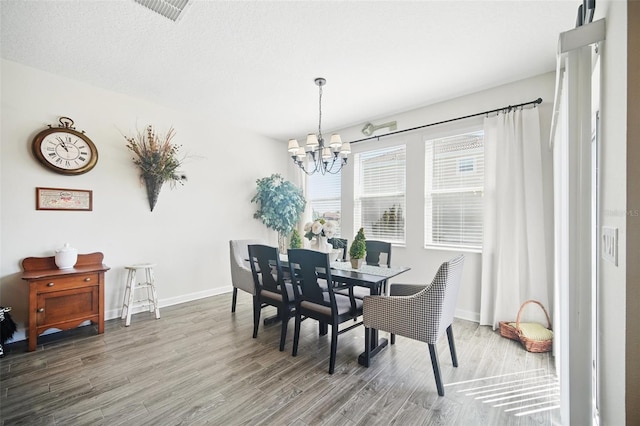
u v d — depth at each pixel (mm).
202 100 3537
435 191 3561
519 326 2656
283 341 2486
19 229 2730
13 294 2691
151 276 3330
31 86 2785
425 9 1951
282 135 5004
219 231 4336
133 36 2277
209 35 2258
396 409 1733
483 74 2830
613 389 840
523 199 2846
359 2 1896
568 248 1123
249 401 1806
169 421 1629
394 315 2012
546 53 2467
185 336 2791
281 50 2455
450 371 2146
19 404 1761
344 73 2834
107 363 2262
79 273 2695
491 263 3031
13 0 1878
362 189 4348
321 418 1659
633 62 713
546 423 1619
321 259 2172
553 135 2271
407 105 3615
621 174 770
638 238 711
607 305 909
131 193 3461
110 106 3279
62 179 2975
